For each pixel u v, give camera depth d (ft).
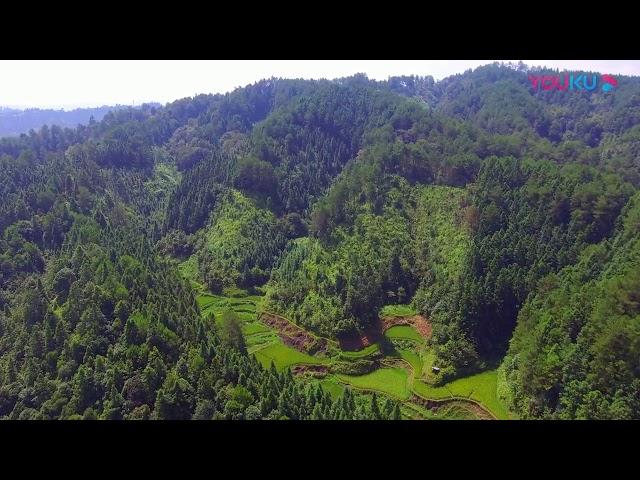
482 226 531.50
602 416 316.81
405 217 598.34
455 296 460.96
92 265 453.99
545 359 360.28
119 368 338.54
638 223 452.76
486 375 420.36
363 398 410.52
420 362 447.83
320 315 488.44
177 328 381.81
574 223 506.89
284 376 351.46
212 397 321.32
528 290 461.78
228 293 571.69
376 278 505.66
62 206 595.47
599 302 364.17
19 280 504.43
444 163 643.86
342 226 588.09
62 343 381.60
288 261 566.36
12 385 362.94
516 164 616.39
